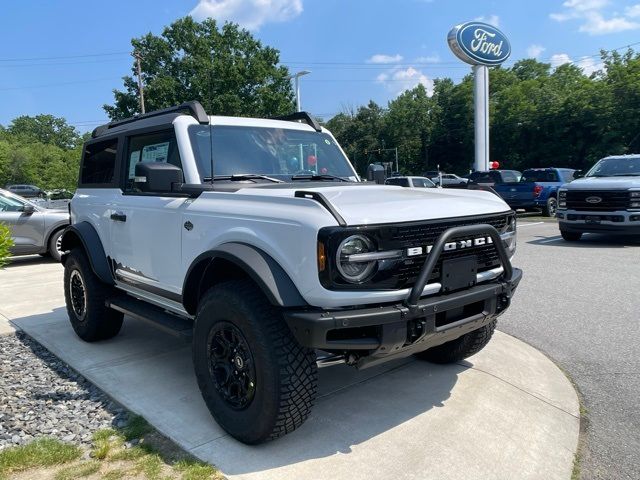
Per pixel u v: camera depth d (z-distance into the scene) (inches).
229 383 124.6
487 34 1002.1
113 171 187.8
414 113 2979.8
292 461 116.6
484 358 181.0
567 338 205.0
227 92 1427.2
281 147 171.8
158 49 1460.4
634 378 166.2
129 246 171.3
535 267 351.3
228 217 128.8
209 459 116.8
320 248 107.2
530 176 796.0
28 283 329.7
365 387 157.1
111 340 204.7
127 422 135.9
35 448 121.1
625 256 384.8
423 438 126.9
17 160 2755.9
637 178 435.2
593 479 114.2
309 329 105.5
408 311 111.1
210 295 125.4
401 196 130.5
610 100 1690.5
